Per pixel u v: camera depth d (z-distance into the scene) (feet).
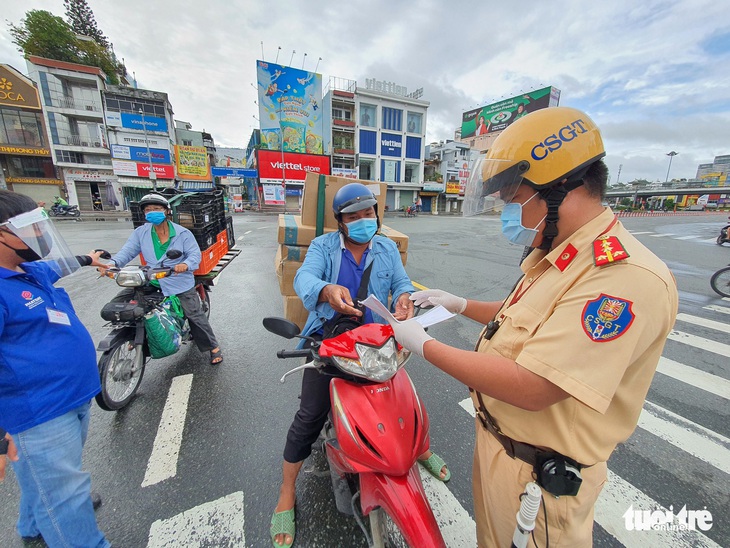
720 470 7.18
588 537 3.39
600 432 2.96
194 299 11.05
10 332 4.17
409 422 4.55
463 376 2.91
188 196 14.20
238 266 26.73
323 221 7.80
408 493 4.09
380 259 6.01
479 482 4.22
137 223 13.67
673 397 9.86
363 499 4.45
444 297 5.05
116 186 90.38
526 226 3.21
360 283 5.84
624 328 2.44
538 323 2.98
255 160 100.73
